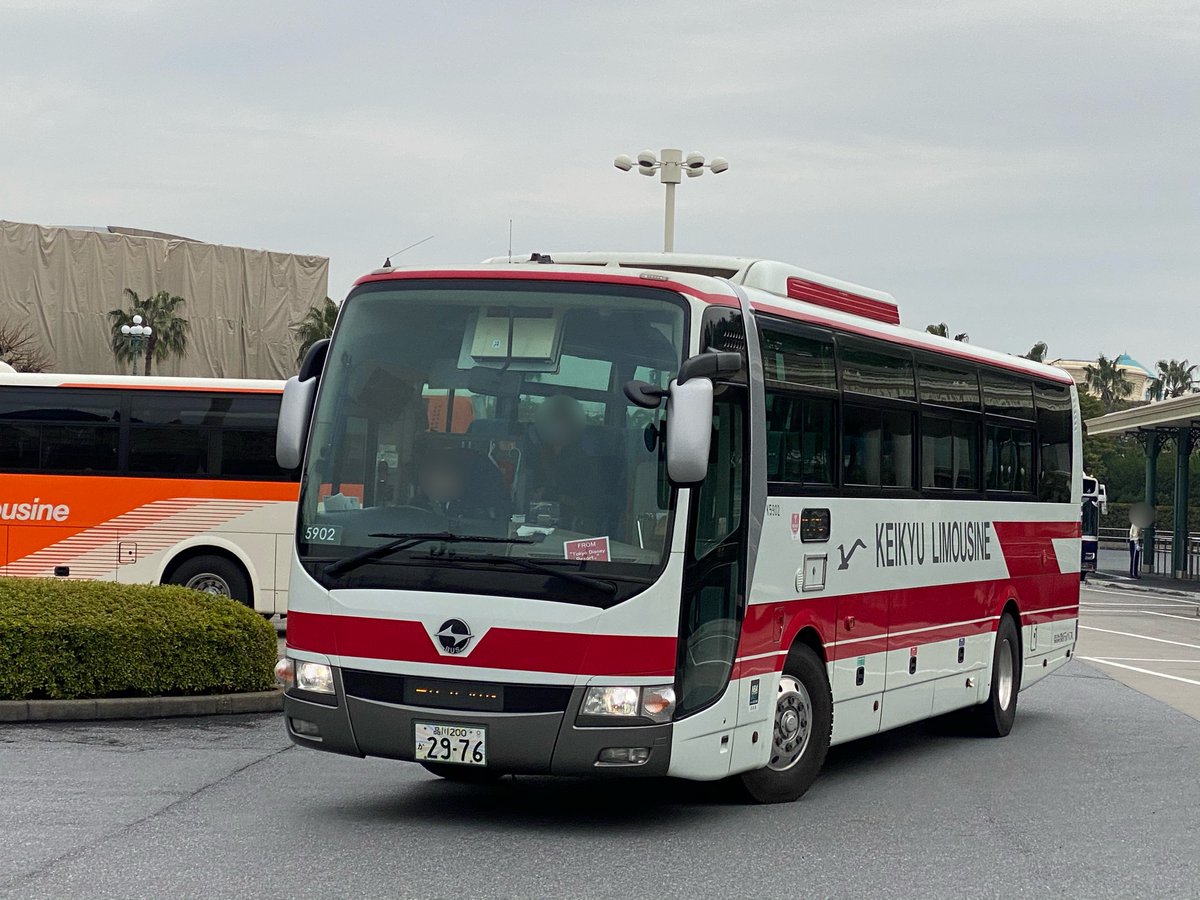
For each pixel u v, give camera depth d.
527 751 8.20
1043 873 8.17
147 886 7.11
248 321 84.06
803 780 10.27
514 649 8.22
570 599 8.23
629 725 8.22
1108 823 9.77
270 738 12.01
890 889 7.64
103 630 12.82
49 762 10.66
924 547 12.28
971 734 14.28
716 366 8.34
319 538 8.72
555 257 10.99
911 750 13.27
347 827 8.72
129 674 12.94
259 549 20.28
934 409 12.62
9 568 20.36
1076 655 23.89
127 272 80.75
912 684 12.07
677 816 9.52
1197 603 41.00
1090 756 13.00
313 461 8.88
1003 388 14.38
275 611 20.28
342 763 11.07
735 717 9.09
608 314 8.73
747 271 10.66
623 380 8.57
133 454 20.41
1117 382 131.12
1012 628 14.59
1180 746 13.73
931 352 12.65
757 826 9.25
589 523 8.35
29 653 12.62
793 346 10.15
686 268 10.80
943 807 10.22
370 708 8.39
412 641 8.34
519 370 8.66
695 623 8.62
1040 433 15.41
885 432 11.62
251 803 9.39
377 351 8.93
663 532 8.38
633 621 8.25
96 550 20.33
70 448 20.44
